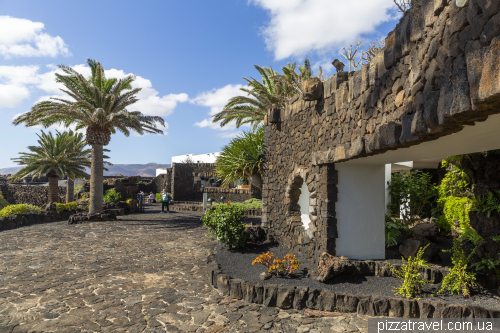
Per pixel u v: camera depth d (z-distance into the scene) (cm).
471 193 687
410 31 291
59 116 1413
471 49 195
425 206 927
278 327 372
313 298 427
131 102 1405
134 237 989
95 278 558
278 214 838
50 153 1978
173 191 2745
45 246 834
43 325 371
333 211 559
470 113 201
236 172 1362
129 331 358
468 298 423
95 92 1368
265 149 951
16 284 520
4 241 898
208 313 409
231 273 557
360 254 565
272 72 1539
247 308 427
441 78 238
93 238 963
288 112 796
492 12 177
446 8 232
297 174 696
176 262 679
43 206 2644
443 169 948
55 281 538
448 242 726
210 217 792
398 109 318
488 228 529
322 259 522
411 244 593
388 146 327
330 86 542
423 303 394
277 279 510
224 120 1666
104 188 2669
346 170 567
